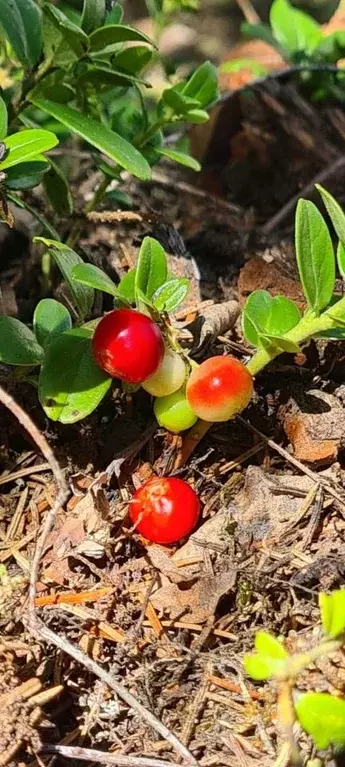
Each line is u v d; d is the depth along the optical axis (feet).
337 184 0.45
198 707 0.24
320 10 0.78
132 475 0.29
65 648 0.23
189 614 0.26
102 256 0.38
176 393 0.26
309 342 0.31
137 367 0.24
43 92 0.32
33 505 0.28
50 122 0.39
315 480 0.28
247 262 0.36
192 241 0.41
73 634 0.25
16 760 0.22
